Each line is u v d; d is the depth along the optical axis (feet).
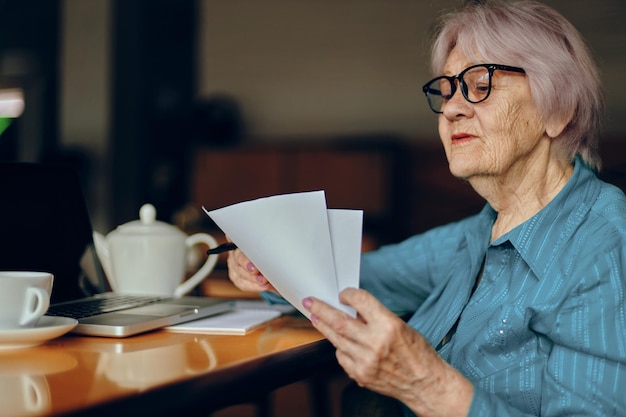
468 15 3.65
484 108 3.46
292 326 3.60
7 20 16.52
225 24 17.54
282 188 15.31
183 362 2.59
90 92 16.43
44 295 2.83
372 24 16.25
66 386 2.20
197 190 15.90
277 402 5.98
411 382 2.78
